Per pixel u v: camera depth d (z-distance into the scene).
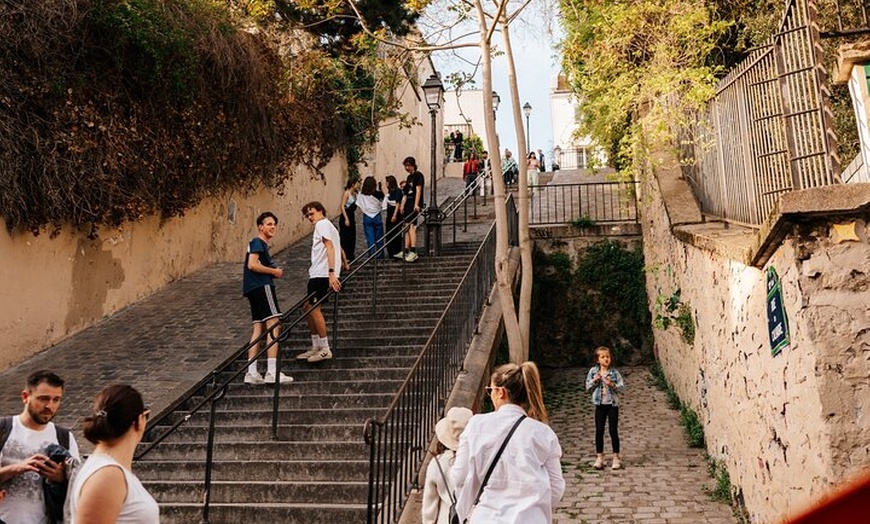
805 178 4.54
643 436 8.52
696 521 5.85
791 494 4.46
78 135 9.08
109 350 8.61
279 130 14.47
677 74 8.30
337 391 6.87
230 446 5.88
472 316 8.46
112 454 2.57
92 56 9.30
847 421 3.77
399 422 5.18
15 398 7.16
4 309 8.16
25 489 3.18
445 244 13.13
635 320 12.98
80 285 9.45
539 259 13.54
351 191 12.27
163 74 10.40
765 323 4.95
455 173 29.55
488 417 3.22
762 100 5.80
